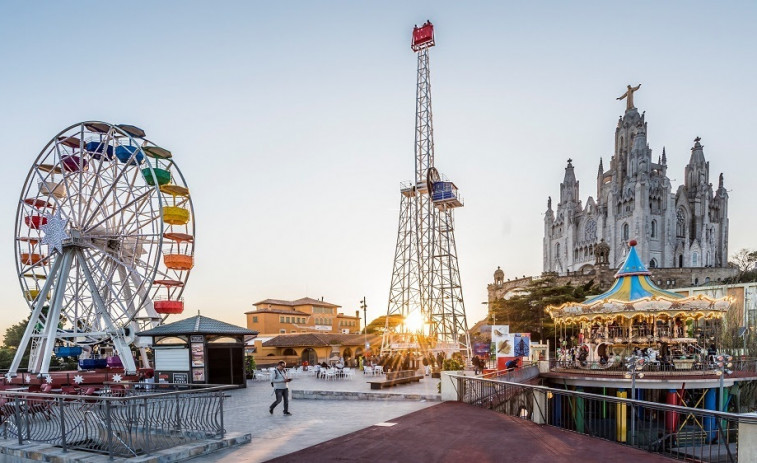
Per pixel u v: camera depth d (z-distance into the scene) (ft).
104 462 32.53
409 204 188.34
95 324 112.06
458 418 48.49
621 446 36.50
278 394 53.98
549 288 243.81
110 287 106.73
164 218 109.19
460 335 183.93
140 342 106.32
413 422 46.57
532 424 45.19
